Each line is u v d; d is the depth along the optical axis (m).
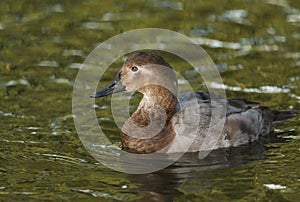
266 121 17.05
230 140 16.28
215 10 24.00
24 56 20.84
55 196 13.41
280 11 23.86
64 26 22.83
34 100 18.28
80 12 23.86
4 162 14.99
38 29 22.62
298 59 20.58
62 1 24.81
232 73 19.80
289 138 16.56
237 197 13.30
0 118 17.22
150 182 14.11
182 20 23.22
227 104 16.75
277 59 20.59
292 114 17.20
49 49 21.30
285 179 14.12
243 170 14.69
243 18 23.36
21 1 24.78
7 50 21.22
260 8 24.12
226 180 14.16
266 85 19.09
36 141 16.12
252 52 21.05
